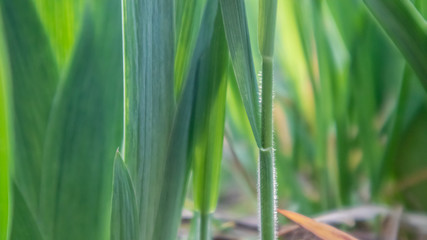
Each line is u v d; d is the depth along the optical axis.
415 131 0.36
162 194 0.24
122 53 0.23
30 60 0.23
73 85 0.23
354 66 0.38
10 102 0.23
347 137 0.41
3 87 0.23
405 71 0.35
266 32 0.21
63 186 0.23
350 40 0.37
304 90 0.48
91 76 0.23
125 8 0.22
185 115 0.25
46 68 0.23
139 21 0.22
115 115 0.23
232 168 0.50
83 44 0.23
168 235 0.25
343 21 0.37
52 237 0.23
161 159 0.24
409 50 0.23
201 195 0.26
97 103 0.23
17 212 0.23
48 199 0.23
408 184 0.38
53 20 0.23
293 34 0.45
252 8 0.41
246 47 0.22
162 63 0.24
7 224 0.23
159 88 0.24
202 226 0.26
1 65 0.23
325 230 0.27
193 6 0.25
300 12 0.40
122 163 0.22
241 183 0.50
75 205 0.23
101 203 0.23
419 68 0.23
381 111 0.42
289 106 0.51
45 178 0.23
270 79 0.22
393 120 0.37
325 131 0.42
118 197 0.22
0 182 0.23
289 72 0.48
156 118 0.24
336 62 0.45
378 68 0.38
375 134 0.39
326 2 0.38
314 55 0.44
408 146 0.37
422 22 0.22
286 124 0.54
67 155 0.23
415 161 0.37
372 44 0.37
